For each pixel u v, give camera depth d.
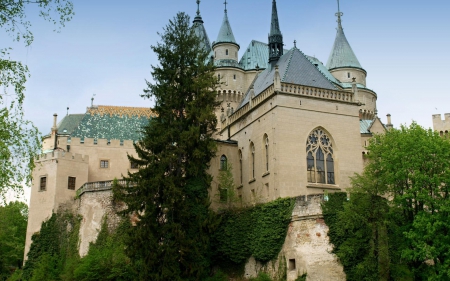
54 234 65.81
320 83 62.09
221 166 64.31
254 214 52.69
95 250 56.41
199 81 54.25
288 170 55.72
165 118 53.72
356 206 45.03
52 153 70.12
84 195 63.97
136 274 50.50
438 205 43.34
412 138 46.97
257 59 86.25
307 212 48.25
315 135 58.50
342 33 99.31
